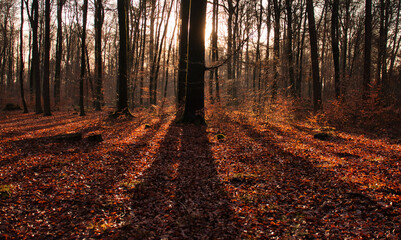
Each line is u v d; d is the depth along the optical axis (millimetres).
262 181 6434
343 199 5188
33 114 24172
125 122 16250
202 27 13680
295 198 5469
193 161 8312
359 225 4309
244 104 15031
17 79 52188
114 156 8617
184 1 16531
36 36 23469
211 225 4641
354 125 14109
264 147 9617
